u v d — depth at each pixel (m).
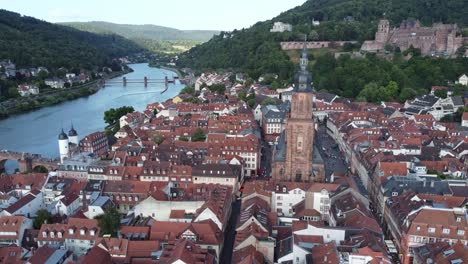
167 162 181.88
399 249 125.75
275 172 168.00
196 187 156.12
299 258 109.56
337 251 101.38
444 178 170.62
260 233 118.50
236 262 107.62
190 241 111.38
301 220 133.00
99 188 158.50
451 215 117.56
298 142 162.12
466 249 102.25
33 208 151.75
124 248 112.00
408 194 139.50
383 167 164.12
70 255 115.44
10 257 112.44
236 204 168.25
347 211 128.62
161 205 141.50
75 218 128.75
